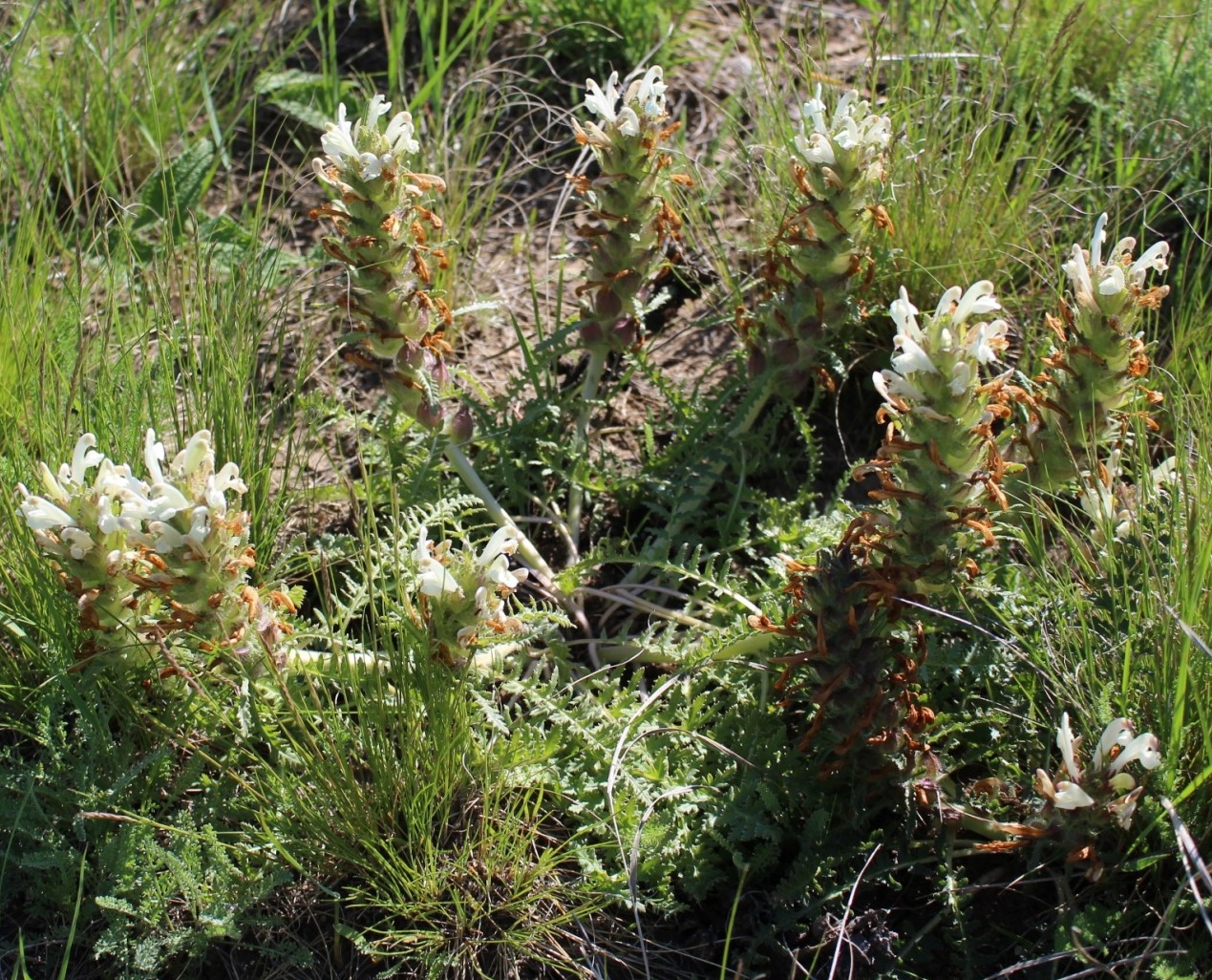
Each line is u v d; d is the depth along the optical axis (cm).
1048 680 48
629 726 46
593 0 78
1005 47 66
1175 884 44
